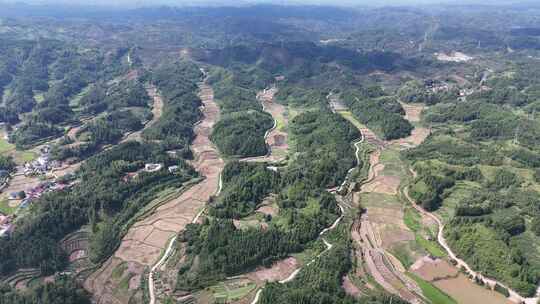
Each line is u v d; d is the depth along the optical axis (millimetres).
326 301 158000
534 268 186000
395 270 191000
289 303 156375
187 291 181125
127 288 185125
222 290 179750
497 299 173750
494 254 188750
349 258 191375
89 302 178625
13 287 185625
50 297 171000
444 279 185625
